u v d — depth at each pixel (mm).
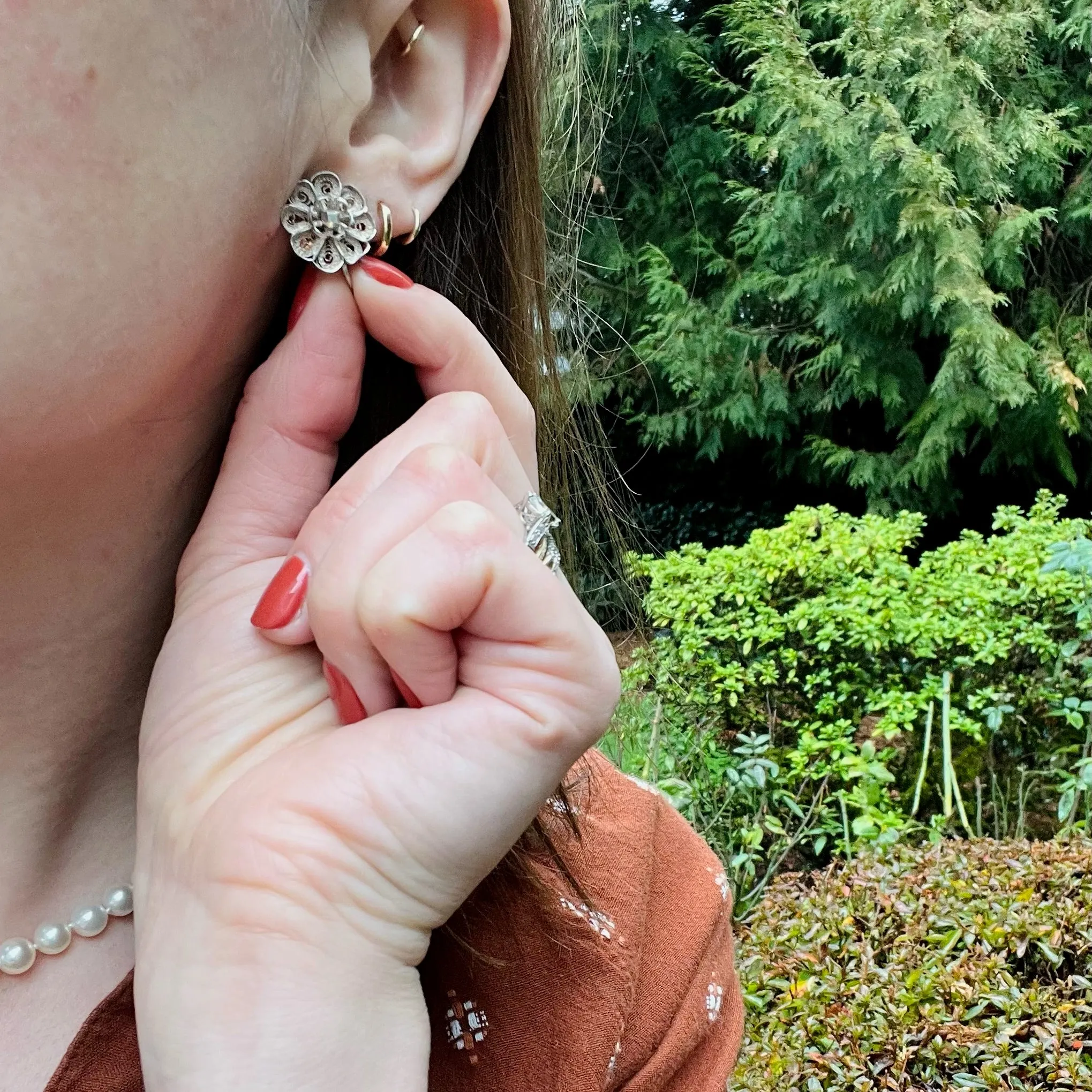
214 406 255
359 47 246
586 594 408
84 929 260
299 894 224
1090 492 2684
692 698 1319
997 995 786
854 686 1355
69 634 253
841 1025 775
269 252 245
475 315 324
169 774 242
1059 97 2570
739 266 2730
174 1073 221
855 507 2873
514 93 320
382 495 234
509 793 232
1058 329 2498
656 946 332
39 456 212
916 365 2572
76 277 200
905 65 2486
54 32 190
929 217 2342
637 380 2719
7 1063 246
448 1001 292
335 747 233
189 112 207
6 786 255
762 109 2543
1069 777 1251
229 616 251
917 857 991
